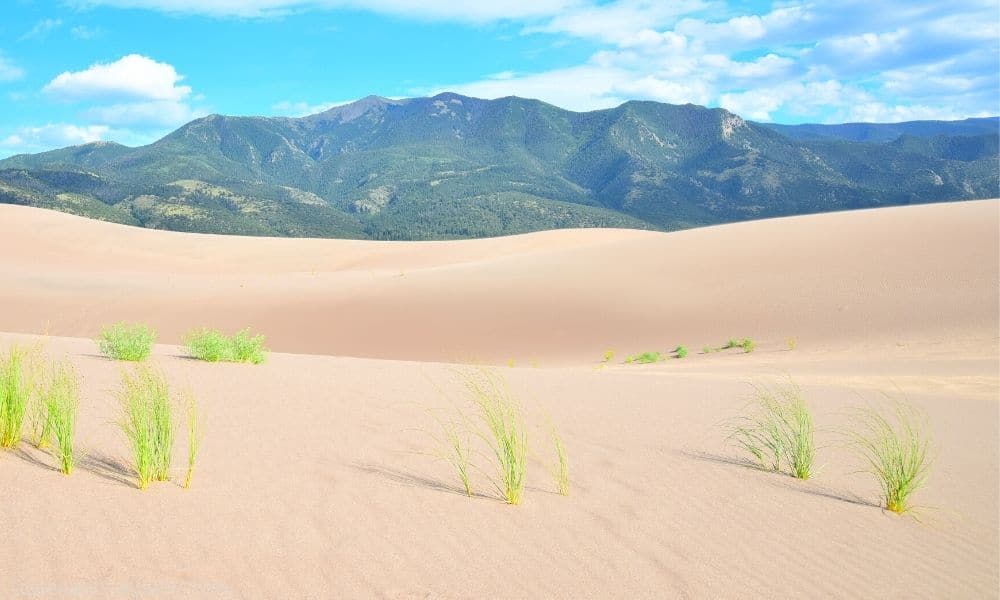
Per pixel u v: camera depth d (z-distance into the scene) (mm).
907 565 4977
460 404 9328
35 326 43156
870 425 9953
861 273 36969
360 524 4672
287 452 6348
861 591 4453
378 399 9367
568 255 54062
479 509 5207
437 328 39406
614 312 38531
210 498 4918
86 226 99062
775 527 5457
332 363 14633
